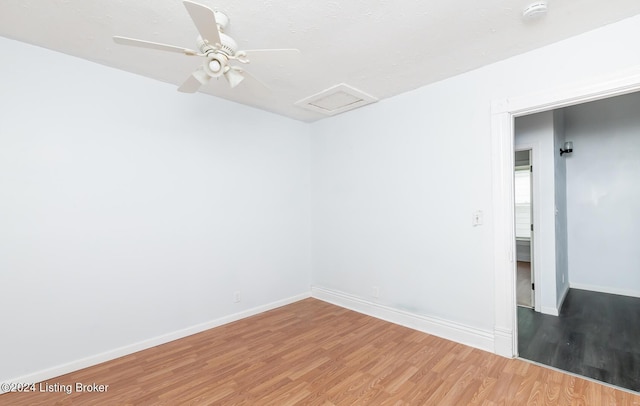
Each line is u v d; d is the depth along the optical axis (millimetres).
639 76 1865
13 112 2123
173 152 2893
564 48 2148
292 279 3955
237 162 3383
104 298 2473
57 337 2258
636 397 1893
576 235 4461
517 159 5953
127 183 2613
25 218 2154
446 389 2035
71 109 2352
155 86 2789
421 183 2982
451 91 2756
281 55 1723
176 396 1997
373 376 2205
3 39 2092
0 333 2051
